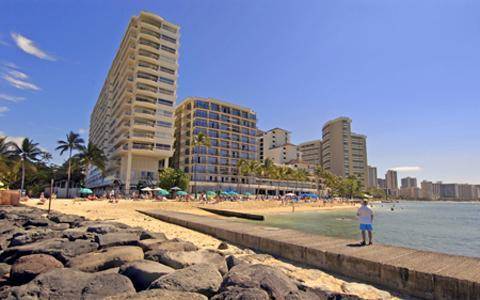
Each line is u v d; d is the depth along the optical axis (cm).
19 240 793
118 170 6494
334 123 15650
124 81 6688
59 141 5378
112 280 473
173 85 6600
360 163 15550
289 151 13825
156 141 6188
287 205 6034
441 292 598
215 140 8738
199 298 404
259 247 1079
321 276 746
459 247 1778
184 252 651
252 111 9975
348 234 2283
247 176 9262
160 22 6769
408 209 8281
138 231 1055
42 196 3209
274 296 439
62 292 434
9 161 4691
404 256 766
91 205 3114
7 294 432
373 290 652
